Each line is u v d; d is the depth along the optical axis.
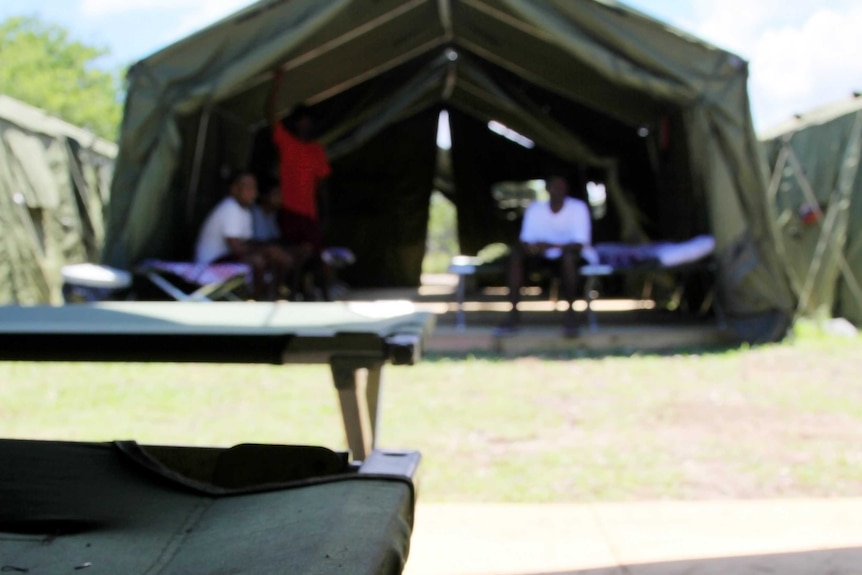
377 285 12.72
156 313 2.04
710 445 3.85
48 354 1.72
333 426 4.16
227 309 2.11
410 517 1.23
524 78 9.58
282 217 7.34
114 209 6.45
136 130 6.36
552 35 6.67
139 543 1.12
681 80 6.67
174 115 6.39
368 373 2.11
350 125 9.60
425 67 9.47
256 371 5.72
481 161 12.41
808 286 8.70
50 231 9.23
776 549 2.59
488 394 4.95
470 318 7.85
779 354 6.24
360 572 0.93
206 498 1.29
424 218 12.67
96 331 1.72
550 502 3.14
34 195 8.84
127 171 6.44
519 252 6.86
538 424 4.25
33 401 4.74
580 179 11.68
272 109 7.20
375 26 7.68
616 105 8.77
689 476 3.43
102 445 1.48
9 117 8.62
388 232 12.65
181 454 1.45
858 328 8.02
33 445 1.47
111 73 27.56
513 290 6.82
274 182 9.32
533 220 7.02
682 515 2.95
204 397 4.87
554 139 9.98
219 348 1.70
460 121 12.26
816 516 2.92
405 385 5.22
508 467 3.54
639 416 4.41
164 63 6.41
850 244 8.22
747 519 2.89
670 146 8.39
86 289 5.99
